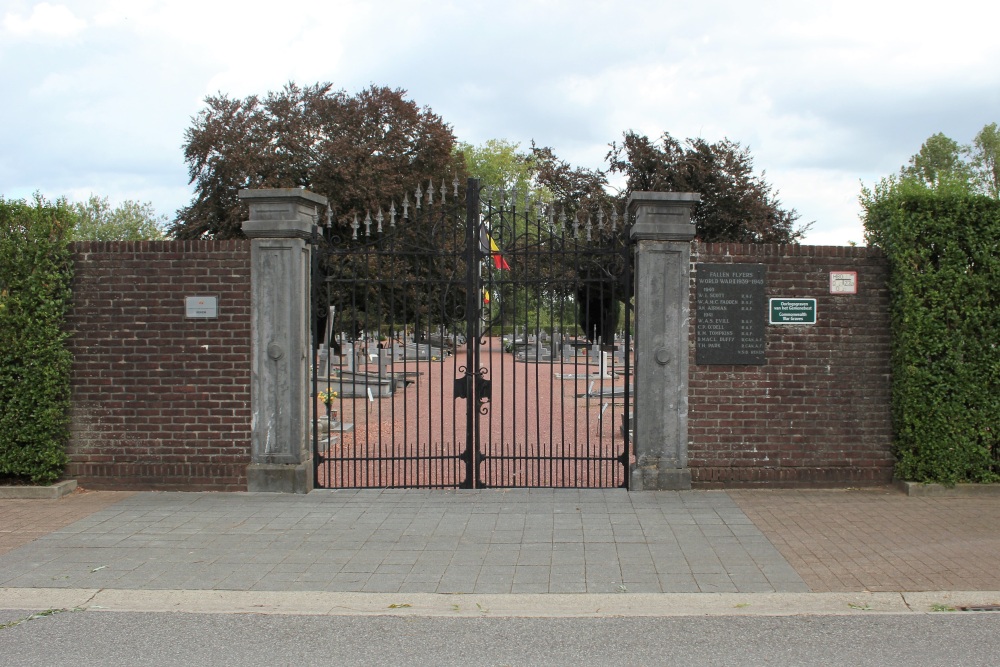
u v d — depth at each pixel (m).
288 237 7.85
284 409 7.94
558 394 16.81
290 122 27.27
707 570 5.64
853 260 7.91
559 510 7.23
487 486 8.07
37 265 7.86
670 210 7.75
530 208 8.63
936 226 7.68
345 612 4.98
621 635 4.59
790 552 6.02
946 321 7.73
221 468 8.00
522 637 4.57
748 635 4.58
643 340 7.80
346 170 25.95
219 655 4.35
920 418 7.71
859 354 7.95
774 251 7.86
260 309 7.89
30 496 7.74
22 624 4.82
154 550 6.18
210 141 27.23
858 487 7.96
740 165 24.67
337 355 22.14
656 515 7.03
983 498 7.60
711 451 7.91
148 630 4.71
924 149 47.75
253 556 6.03
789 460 7.93
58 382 7.95
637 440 7.93
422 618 4.88
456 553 6.06
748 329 7.85
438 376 20.25
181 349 7.99
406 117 28.91
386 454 9.70
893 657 4.27
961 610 4.95
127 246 7.99
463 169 31.58
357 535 6.54
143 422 8.03
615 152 25.16
